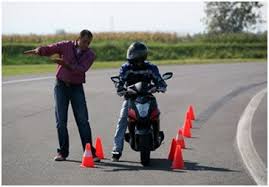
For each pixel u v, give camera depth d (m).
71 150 44.03
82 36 39.88
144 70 39.41
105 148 45.19
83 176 35.88
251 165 39.47
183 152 43.69
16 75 116.44
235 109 69.19
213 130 53.97
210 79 113.31
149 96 39.09
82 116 40.94
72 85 40.59
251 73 133.00
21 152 43.25
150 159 41.03
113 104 73.12
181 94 85.06
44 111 65.94
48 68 147.75
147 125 38.62
